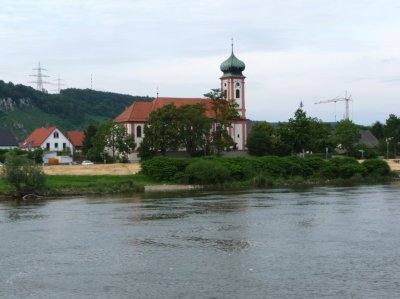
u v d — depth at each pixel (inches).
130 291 1675.7
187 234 2635.3
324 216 3208.7
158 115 6678.2
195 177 5644.7
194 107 6801.2
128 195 4800.7
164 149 6668.3
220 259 2074.3
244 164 6087.6
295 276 1817.2
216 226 2866.6
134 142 7204.7
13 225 2977.4
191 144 6747.1
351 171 6397.6
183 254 2172.7
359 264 1971.0
